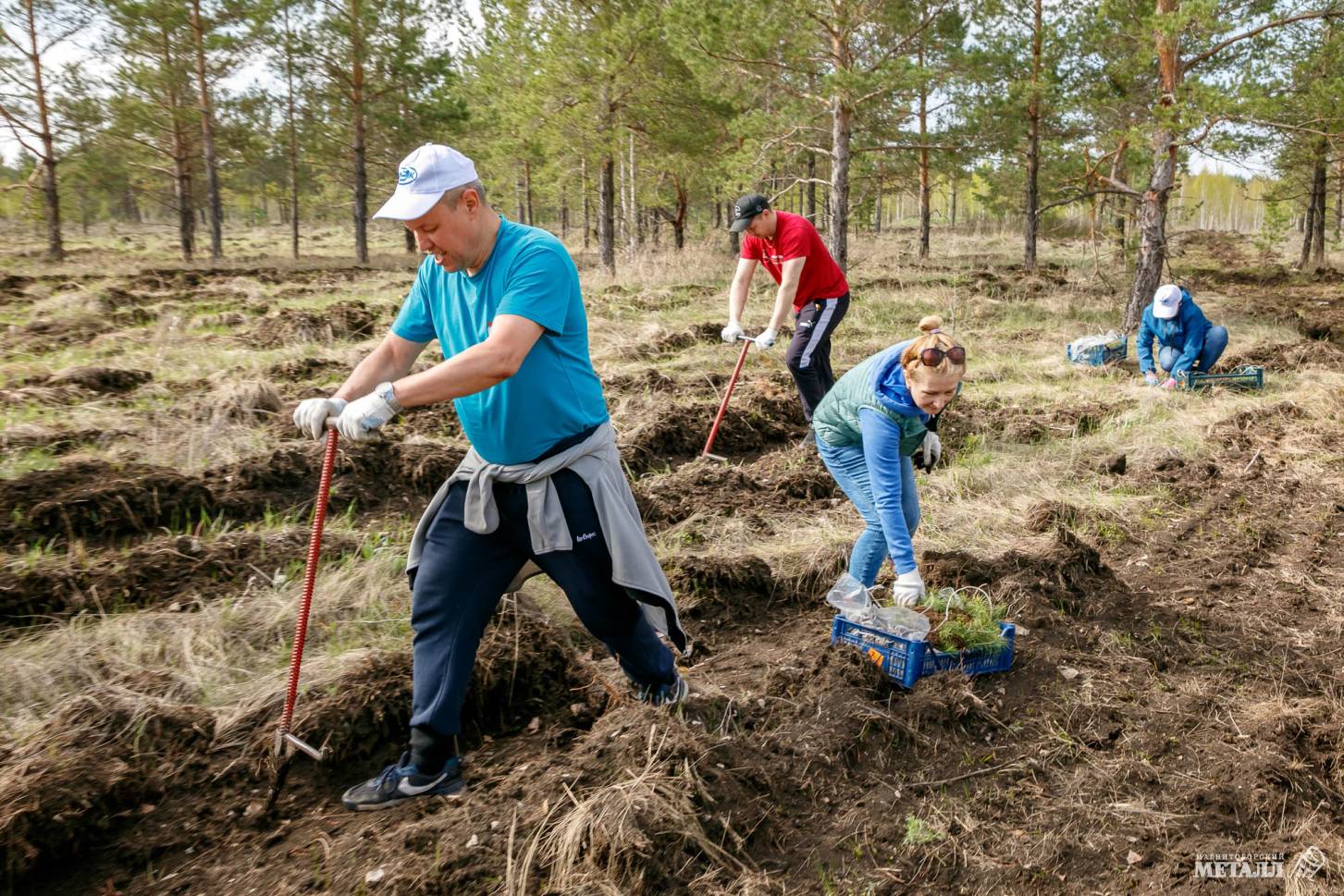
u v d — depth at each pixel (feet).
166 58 65.67
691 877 7.96
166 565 12.95
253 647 11.35
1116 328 38.04
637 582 8.46
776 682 10.69
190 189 72.43
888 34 48.14
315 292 44.80
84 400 21.08
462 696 8.56
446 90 76.13
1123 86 53.21
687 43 44.52
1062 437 21.81
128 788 8.39
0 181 130.11
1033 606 12.79
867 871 8.34
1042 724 10.51
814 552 14.29
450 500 8.62
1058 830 8.95
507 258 8.00
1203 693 11.19
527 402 8.16
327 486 8.48
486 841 7.99
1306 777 9.61
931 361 9.40
